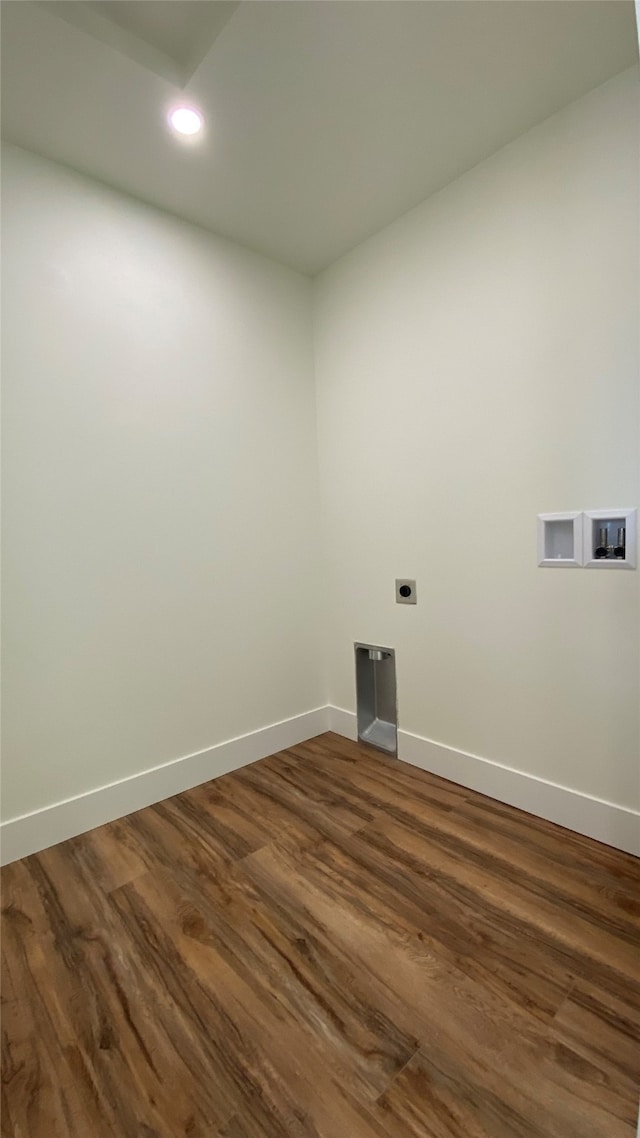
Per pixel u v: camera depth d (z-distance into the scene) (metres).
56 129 1.38
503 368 1.56
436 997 0.98
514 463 1.55
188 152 1.48
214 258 1.90
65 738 1.57
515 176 1.47
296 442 2.21
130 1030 0.95
